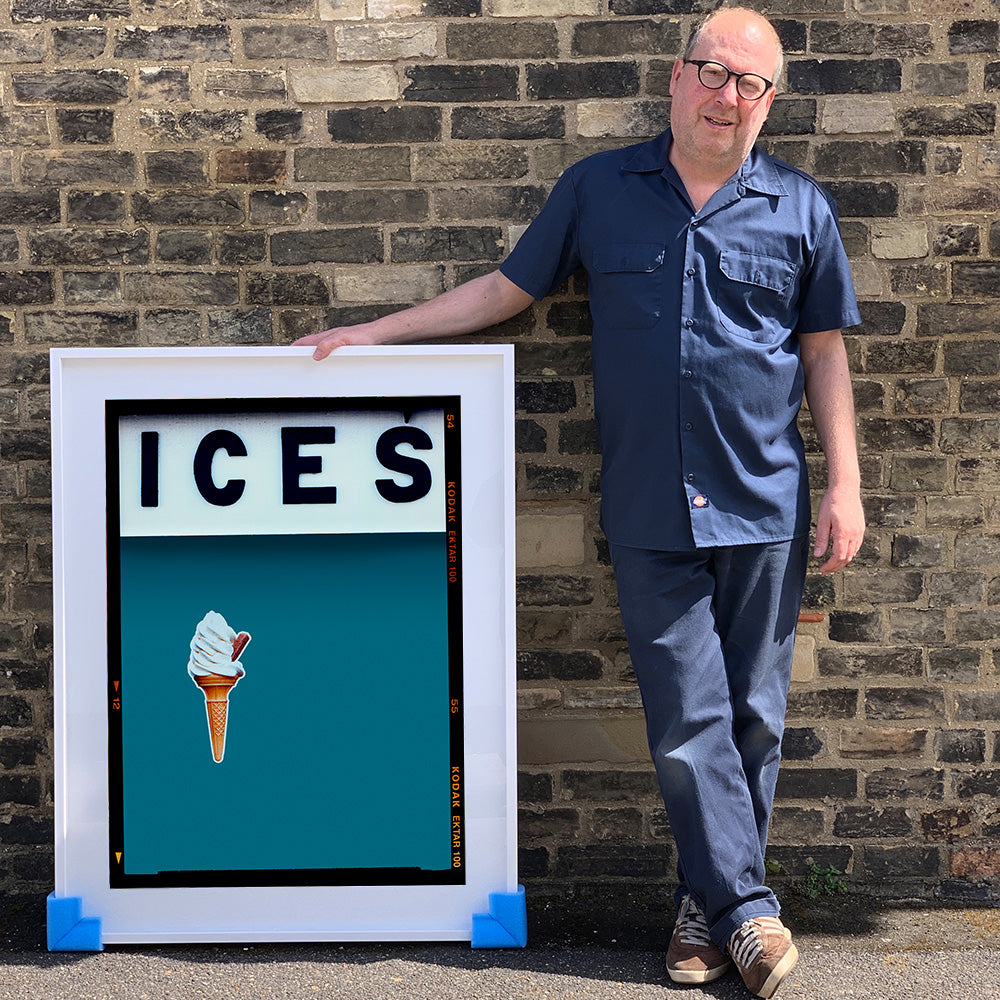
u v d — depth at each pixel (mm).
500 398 2688
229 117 2941
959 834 3066
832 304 2678
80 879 2680
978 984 2551
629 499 2625
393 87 2939
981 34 2936
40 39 2912
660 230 2588
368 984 2527
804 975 2596
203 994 2482
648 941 2764
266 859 2682
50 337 2969
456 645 2688
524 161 2955
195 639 2684
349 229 2969
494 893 2689
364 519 2689
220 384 2684
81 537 2678
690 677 2590
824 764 3064
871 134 2955
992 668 3053
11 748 3014
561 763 3059
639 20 2926
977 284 2990
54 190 2943
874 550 3037
